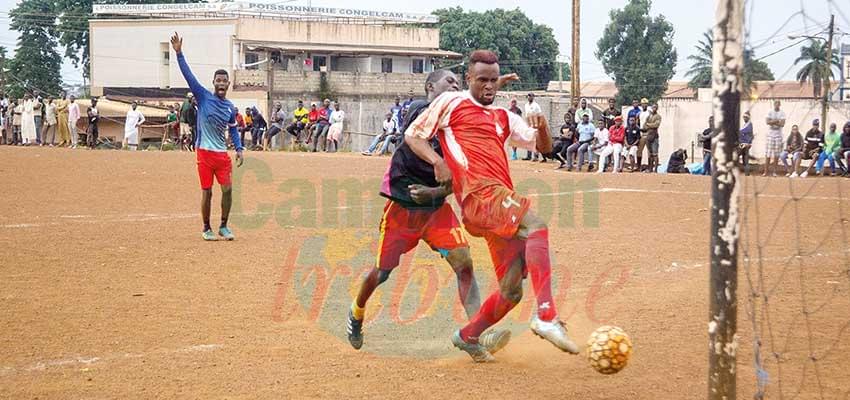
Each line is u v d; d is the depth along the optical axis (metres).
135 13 67.00
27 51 74.88
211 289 8.49
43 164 23.42
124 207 14.94
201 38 61.38
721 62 4.48
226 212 11.43
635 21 65.62
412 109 6.62
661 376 5.85
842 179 20.72
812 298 8.05
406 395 5.44
